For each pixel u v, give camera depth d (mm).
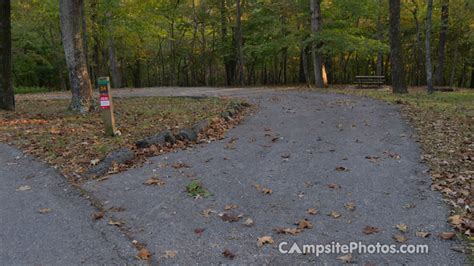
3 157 6172
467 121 8312
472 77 33062
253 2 26391
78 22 10102
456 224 3635
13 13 24219
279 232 3627
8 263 3166
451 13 23156
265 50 24844
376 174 5176
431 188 4590
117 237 3596
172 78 33250
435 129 7645
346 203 4266
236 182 5031
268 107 11945
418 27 25516
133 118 9219
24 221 3961
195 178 5211
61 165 5699
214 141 7355
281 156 6184
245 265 3082
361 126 8336
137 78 36844
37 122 8789
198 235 3609
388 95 14359
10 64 10898
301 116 9961
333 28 21812
